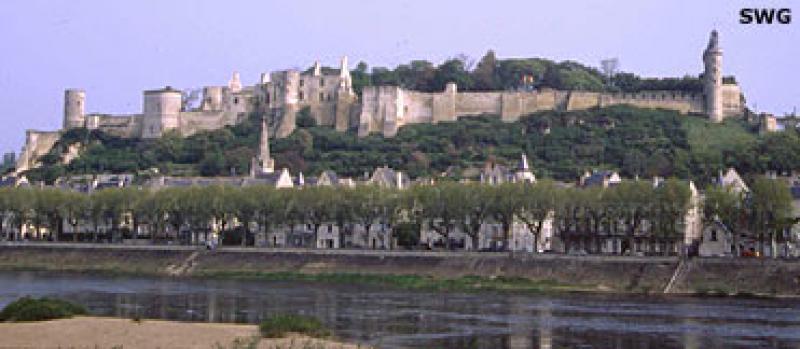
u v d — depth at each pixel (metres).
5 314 156.38
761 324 161.88
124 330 142.62
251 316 171.75
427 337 146.62
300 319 147.62
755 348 136.88
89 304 189.62
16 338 134.12
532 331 153.25
